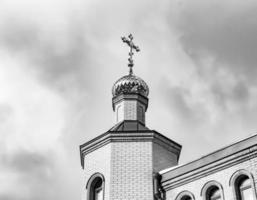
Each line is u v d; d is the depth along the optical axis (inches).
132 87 995.9
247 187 713.6
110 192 804.0
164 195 787.4
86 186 847.1
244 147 730.8
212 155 761.0
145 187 805.2
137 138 863.7
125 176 820.6
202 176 759.7
